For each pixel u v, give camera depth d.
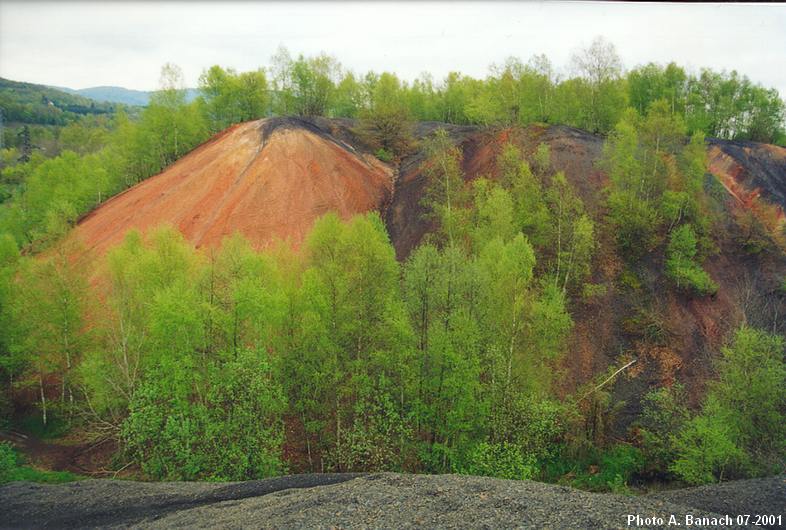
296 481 21.66
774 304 38.84
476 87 74.06
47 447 31.23
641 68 69.12
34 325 32.44
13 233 55.12
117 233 48.47
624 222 39.91
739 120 70.62
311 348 25.83
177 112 62.38
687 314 37.22
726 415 25.69
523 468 23.14
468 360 24.83
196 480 25.22
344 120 68.12
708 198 45.19
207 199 50.91
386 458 25.97
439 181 42.91
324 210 51.12
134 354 30.38
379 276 27.75
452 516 17.02
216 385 24.97
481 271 27.02
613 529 16.06
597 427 29.25
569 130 53.16
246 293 25.11
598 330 35.84
